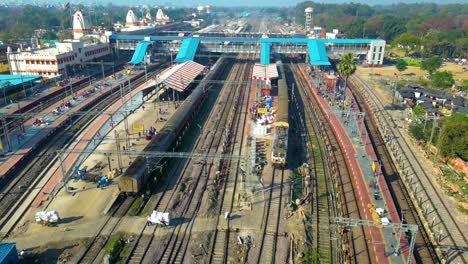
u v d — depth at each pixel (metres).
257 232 55.12
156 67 179.50
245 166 75.12
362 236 55.34
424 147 86.50
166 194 64.94
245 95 131.00
